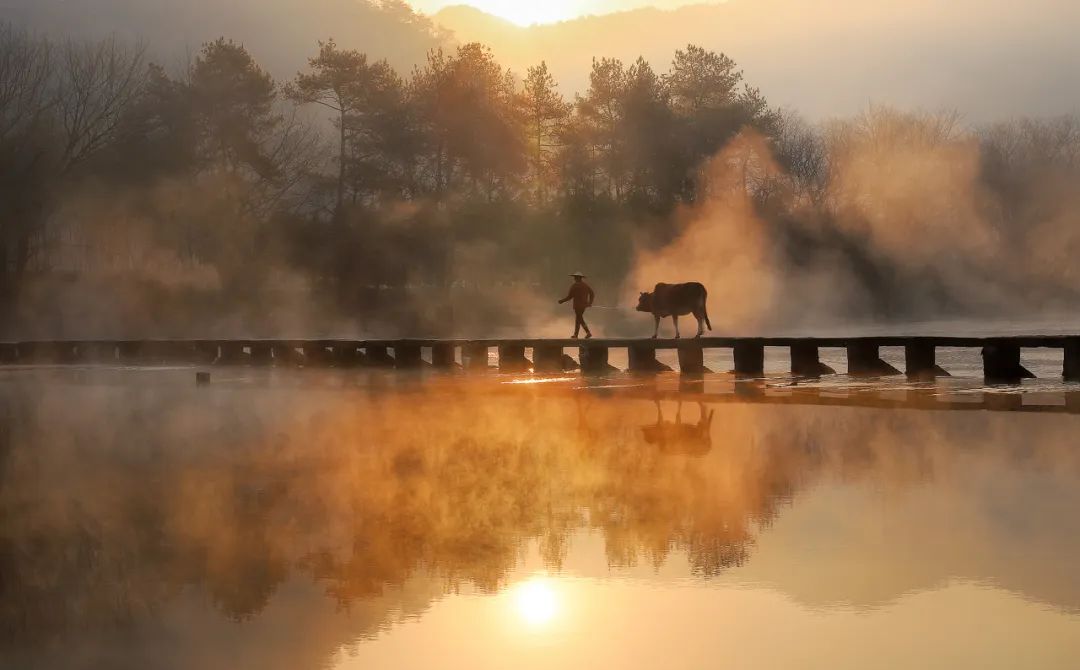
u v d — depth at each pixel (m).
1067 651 12.46
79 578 16.58
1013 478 23.19
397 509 21.22
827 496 21.56
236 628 14.05
